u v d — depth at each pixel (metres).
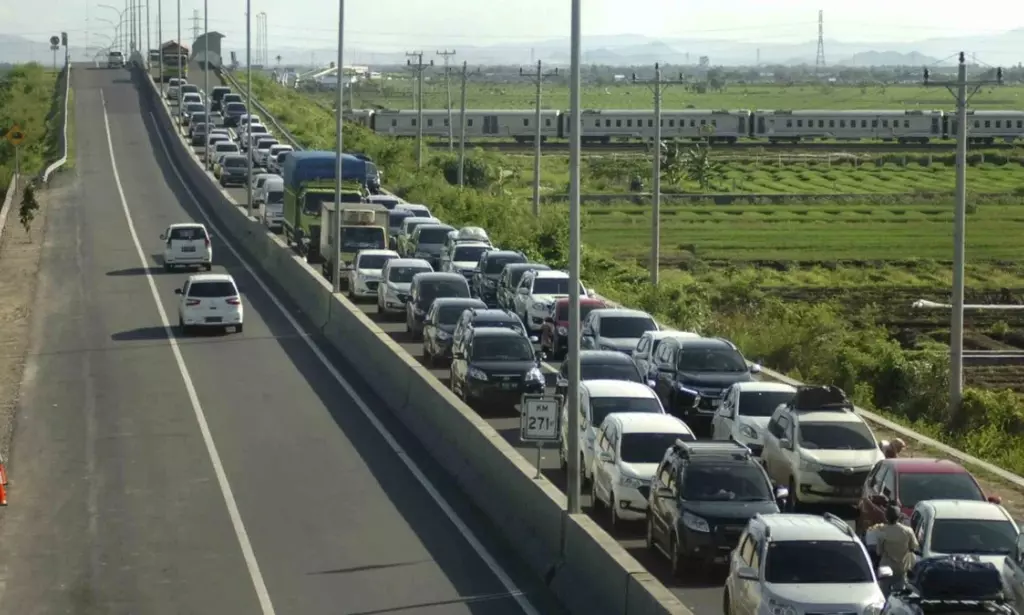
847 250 126.31
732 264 116.44
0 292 76.12
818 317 72.00
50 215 107.56
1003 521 29.41
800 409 38.47
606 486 35.34
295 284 75.19
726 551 29.89
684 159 187.25
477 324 51.19
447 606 29.11
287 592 30.11
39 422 47.59
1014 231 141.88
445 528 35.19
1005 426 55.81
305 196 82.88
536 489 32.84
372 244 75.56
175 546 33.69
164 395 51.62
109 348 61.09
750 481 31.05
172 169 134.62
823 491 36.28
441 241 81.31
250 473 40.66
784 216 151.50
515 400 48.12
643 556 32.47
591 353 46.81
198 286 64.12
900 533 28.36
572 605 28.48
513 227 108.25
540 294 64.19
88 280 80.25
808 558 25.86
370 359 54.88
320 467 41.38
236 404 50.06
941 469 32.75
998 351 79.50
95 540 34.31
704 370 47.44
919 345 80.50
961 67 57.59
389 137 199.00
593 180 182.62
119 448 43.78
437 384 45.03
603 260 101.06
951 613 23.02
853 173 198.50
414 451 43.44
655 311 75.31
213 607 29.12
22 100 184.38
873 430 46.28
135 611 28.94
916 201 165.25
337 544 33.78
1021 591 25.95
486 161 171.50
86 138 154.25
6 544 34.09
